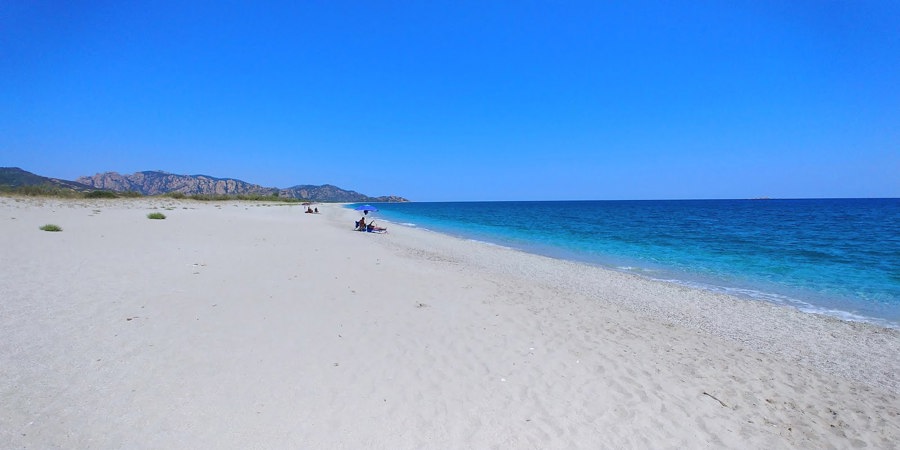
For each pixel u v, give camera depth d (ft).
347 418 14.97
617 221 165.07
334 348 20.95
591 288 42.11
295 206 240.12
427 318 26.91
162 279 31.83
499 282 41.19
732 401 18.53
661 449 14.57
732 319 32.71
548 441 14.52
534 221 169.68
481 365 20.30
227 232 67.31
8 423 13.06
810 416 17.78
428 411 15.87
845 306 37.58
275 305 27.25
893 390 21.07
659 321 31.04
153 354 18.71
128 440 12.85
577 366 20.98
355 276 38.19
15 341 18.86
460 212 282.15
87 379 16.17
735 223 146.10
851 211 234.58
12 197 131.44
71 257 37.37
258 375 17.54
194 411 14.62
